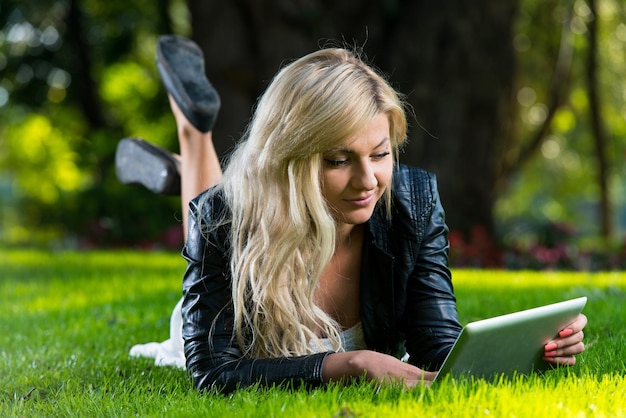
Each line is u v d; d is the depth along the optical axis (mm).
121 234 19797
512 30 16797
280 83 3775
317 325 4074
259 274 3904
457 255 15109
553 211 35000
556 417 3244
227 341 3996
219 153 15797
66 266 12688
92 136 23484
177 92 5930
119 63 25406
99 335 6434
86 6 24938
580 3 24234
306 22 15734
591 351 4859
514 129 25062
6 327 7004
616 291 8305
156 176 6367
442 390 3480
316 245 3820
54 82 24938
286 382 3785
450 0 15961
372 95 3664
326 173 3742
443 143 16062
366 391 3613
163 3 23703
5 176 34469
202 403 3650
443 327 4195
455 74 16062
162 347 5441
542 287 8984
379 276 4164
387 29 16188
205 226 4039
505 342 3639
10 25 24406
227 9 15852
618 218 49562
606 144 26781
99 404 3938
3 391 4520
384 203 4137
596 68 23719
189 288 4039
